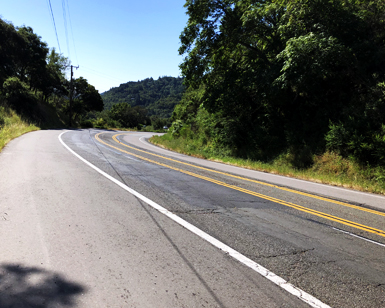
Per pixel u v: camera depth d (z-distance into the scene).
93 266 3.19
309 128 16.86
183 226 4.72
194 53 20.94
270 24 19.06
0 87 33.19
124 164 11.29
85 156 12.30
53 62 50.75
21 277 2.85
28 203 5.26
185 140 28.08
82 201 5.67
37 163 9.42
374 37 15.77
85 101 57.41
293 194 8.29
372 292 3.12
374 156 12.29
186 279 3.08
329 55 14.53
